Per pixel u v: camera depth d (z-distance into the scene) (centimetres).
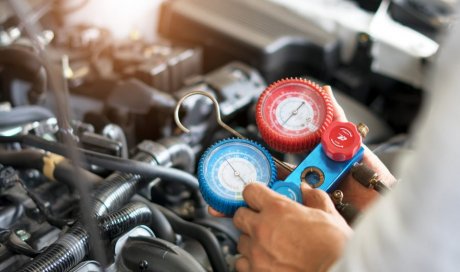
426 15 186
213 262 107
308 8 208
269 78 188
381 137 164
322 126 90
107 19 199
